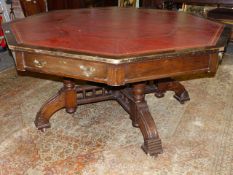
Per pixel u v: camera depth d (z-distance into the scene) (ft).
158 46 3.96
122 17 6.04
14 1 10.82
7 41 4.10
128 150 5.06
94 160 4.80
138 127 5.61
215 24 5.42
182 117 6.13
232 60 9.50
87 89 6.03
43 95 7.07
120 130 5.65
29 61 4.06
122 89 5.89
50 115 5.67
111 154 4.95
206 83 7.81
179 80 7.98
